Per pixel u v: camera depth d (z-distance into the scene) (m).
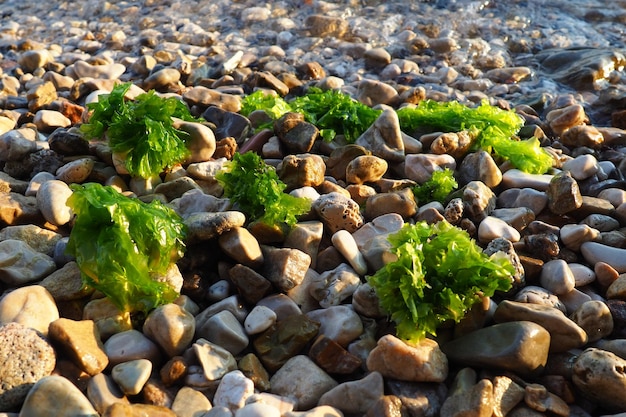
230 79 1.65
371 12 2.13
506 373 0.84
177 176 1.16
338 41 1.95
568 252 1.04
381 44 1.94
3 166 1.19
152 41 1.93
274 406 0.81
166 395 0.82
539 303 0.93
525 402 0.82
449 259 0.89
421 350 0.84
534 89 1.71
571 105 1.51
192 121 1.29
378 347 0.83
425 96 1.57
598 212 1.11
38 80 1.61
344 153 1.20
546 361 0.85
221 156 1.22
